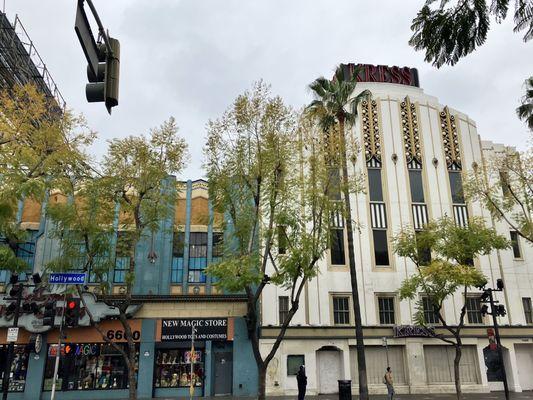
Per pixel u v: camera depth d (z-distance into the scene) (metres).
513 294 29.31
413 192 30.81
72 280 16.25
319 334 26.66
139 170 18.34
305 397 24.69
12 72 27.61
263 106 17.11
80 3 5.14
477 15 5.02
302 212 17.20
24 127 14.91
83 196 18.27
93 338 25.44
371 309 27.83
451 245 22.69
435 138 32.00
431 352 27.91
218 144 17.09
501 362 21.64
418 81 35.38
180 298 26.28
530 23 5.05
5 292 25.00
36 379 24.55
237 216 17.14
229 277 14.94
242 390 25.39
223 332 26.19
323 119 23.38
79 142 17.02
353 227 29.06
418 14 5.25
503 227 30.64
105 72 5.73
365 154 31.00
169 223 27.86
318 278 27.89
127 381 25.23
